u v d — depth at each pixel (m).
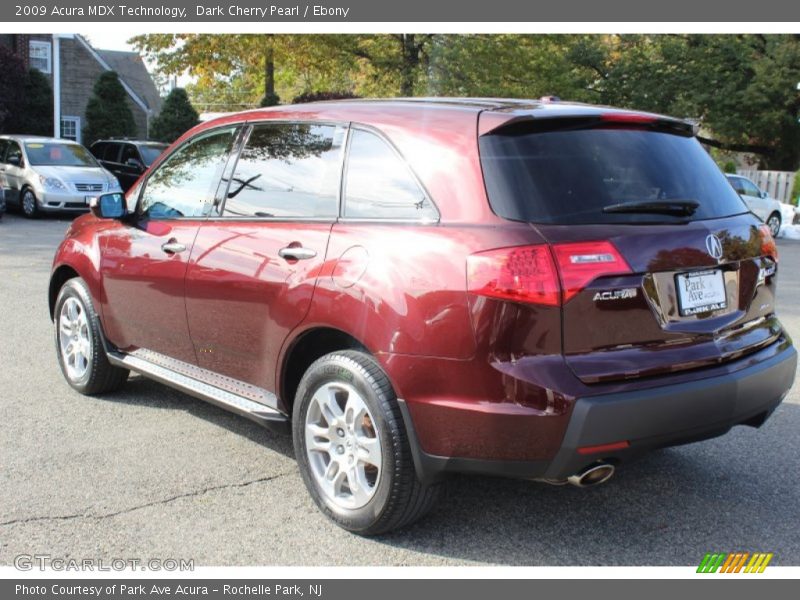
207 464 4.34
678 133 3.78
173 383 4.58
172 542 3.50
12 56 26.95
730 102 30.59
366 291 3.39
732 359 3.44
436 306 3.16
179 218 4.63
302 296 3.67
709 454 4.63
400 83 24.12
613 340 3.13
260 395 4.08
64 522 3.65
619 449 3.08
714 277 3.46
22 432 4.75
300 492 4.02
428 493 3.39
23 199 17.56
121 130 30.77
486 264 3.06
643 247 3.20
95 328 5.25
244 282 4.02
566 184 3.22
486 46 23.08
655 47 33.19
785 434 4.98
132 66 54.41
